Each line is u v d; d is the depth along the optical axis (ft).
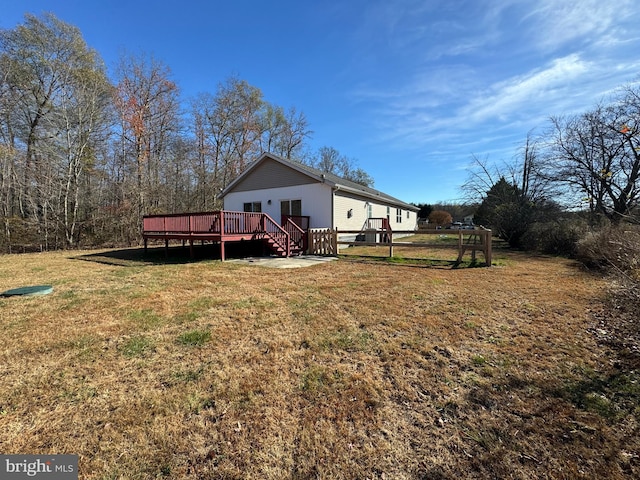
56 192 49.24
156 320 12.64
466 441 5.87
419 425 6.35
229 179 81.15
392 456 5.53
